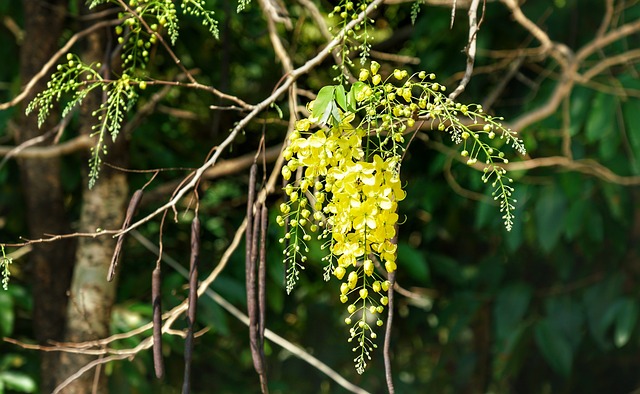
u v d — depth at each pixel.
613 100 3.92
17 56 4.14
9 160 4.21
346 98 1.70
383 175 1.66
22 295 3.71
